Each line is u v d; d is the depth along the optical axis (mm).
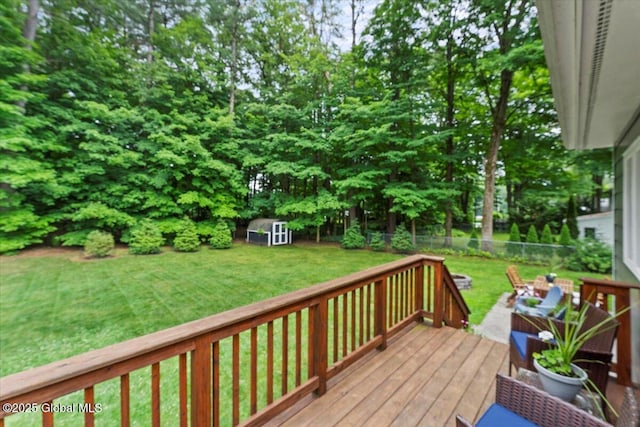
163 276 7246
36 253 9414
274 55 14648
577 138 4133
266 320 1666
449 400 1968
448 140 12258
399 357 2547
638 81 2203
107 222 10258
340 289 2205
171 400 2611
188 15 13156
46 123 9008
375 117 11531
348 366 2348
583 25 1481
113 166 10789
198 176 12211
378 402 1939
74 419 2381
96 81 10570
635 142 3133
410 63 11383
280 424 1718
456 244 10742
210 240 11977
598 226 12414
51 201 9453
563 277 7602
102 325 4320
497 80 11141
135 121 10945
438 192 11086
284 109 12914
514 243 9656
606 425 1094
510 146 12000
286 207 12922
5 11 7148
